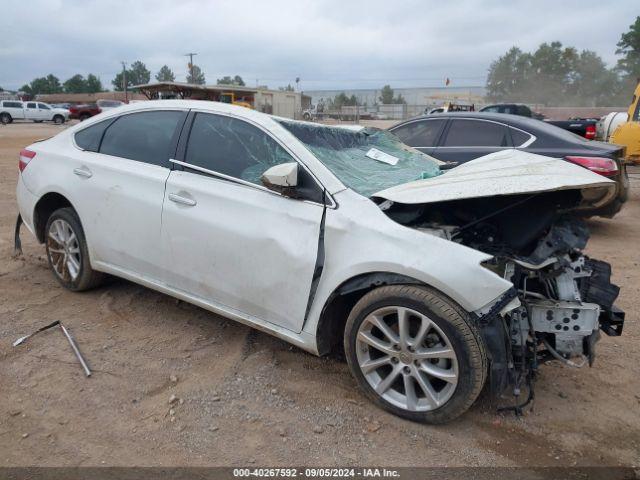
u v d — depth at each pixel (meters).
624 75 71.69
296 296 3.17
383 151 4.27
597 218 8.67
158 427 2.90
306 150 3.34
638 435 2.98
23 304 4.36
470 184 3.09
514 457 2.77
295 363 3.59
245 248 3.33
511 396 3.29
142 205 3.84
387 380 3.04
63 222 4.51
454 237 3.23
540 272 3.07
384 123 47.47
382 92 96.88
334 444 2.82
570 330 2.94
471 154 7.00
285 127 3.57
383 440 2.87
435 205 3.38
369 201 3.10
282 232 3.21
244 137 3.56
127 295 4.59
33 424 2.88
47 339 3.79
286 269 3.19
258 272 3.30
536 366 2.97
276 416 3.03
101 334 3.90
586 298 3.21
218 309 3.60
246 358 3.62
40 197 4.59
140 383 3.30
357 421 3.01
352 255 2.98
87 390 3.20
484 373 2.76
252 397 3.20
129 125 4.20
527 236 3.22
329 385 3.35
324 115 59.62
